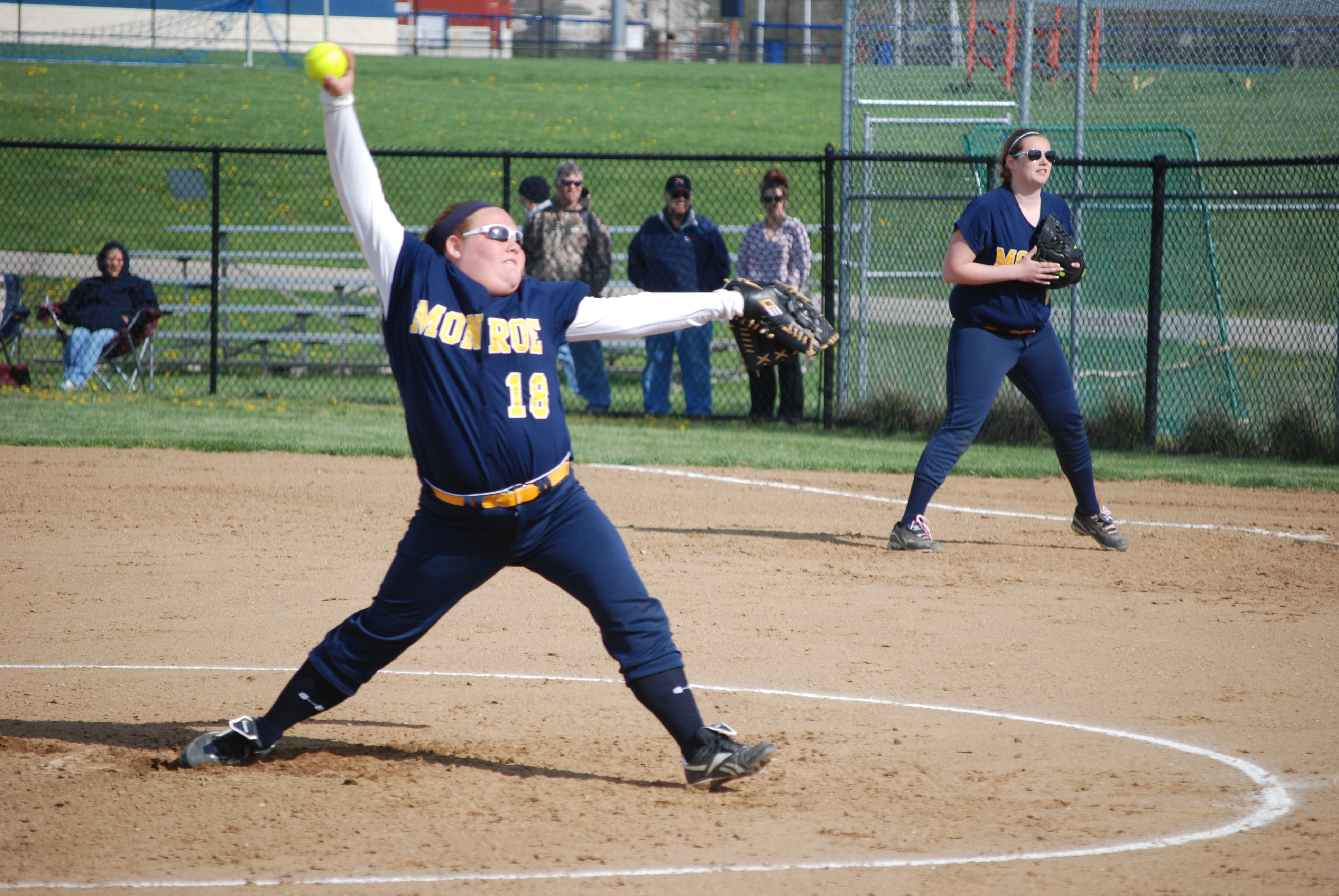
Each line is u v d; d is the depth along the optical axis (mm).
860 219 48375
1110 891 10508
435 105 130750
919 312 48875
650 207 91438
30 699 15922
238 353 58531
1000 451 38969
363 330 63344
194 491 30906
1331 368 44188
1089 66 51656
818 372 49562
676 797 12867
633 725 15383
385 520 28344
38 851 11266
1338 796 12922
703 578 23375
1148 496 32344
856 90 49250
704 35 198750
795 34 196750
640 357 56781
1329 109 50594
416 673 17641
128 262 50156
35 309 62594
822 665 18031
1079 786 13234
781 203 42219
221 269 62781
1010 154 24359
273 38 154375
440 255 12312
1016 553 25781
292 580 22906
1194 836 11789
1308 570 24438
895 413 42750
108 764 13531
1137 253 46344
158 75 138750
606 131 124062
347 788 12961
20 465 33469
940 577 23688
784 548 25953
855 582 23234
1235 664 18188
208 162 105125
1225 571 24281
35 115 116750
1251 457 37969
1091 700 16438
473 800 12680
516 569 24562
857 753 14281
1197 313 45469
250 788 12906
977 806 12609
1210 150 51844
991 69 51594
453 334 12008
